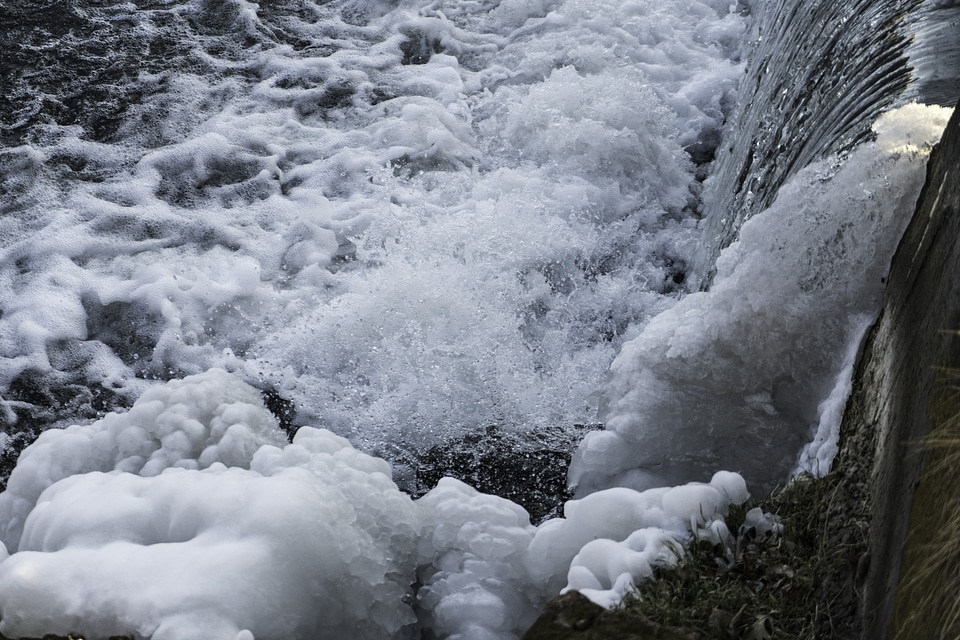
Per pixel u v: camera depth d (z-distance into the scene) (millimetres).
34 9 7301
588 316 5246
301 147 6176
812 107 4375
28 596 2719
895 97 3438
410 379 4773
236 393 3953
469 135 6324
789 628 2596
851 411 3045
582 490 3725
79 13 7293
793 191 3299
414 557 3203
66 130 6289
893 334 2840
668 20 7160
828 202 3221
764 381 3443
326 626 2922
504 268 5375
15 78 6688
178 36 7098
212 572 2703
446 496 3260
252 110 6469
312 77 6738
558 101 6211
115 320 5125
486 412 4672
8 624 2730
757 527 2922
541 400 4707
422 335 4914
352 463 3314
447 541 3178
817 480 3025
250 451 3668
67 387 4840
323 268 5395
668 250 5734
